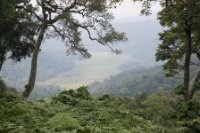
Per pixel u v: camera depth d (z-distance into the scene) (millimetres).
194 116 12242
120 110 14609
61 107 14305
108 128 11812
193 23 19328
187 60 19375
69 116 12172
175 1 20141
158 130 12609
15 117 11656
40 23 39969
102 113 13422
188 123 11867
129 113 14312
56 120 11570
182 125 12219
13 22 37969
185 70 19312
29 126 10812
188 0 19172
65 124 11297
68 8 38625
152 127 12750
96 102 15766
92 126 11969
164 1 21375
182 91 13336
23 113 12344
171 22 21047
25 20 39375
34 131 10453
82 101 15336
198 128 11797
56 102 15172
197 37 25656
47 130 10633
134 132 11977
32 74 37125
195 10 19359
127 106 16891
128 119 13617
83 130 11180
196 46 26828
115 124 12547
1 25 37406
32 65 37375
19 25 39062
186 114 12305
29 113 12352
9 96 14734
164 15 21047
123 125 12742
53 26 38969
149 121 13633
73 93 16719
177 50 29172
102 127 11875
